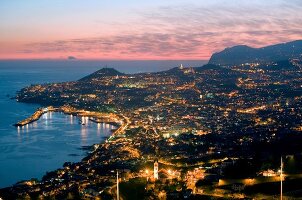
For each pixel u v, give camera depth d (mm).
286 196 191625
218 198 193625
